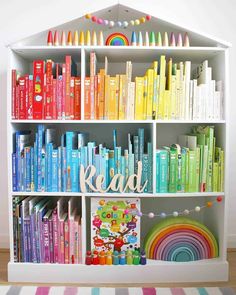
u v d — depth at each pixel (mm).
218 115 1513
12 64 1489
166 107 1495
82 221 1510
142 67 1787
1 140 1816
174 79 1490
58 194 1490
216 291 1444
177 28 1549
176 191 1523
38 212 1513
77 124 1793
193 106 1502
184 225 1590
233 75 1808
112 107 1486
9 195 1494
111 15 1586
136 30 1712
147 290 1455
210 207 1725
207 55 1607
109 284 1517
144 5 1787
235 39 1793
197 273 1542
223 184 1535
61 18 1783
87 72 1679
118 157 1503
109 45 1518
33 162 1500
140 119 1494
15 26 1781
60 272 1521
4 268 1646
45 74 1468
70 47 1464
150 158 1503
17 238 1525
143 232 1832
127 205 1534
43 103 1476
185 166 1525
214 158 1562
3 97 1802
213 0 1782
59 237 1521
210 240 1599
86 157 1498
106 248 1547
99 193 1496
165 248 1582
